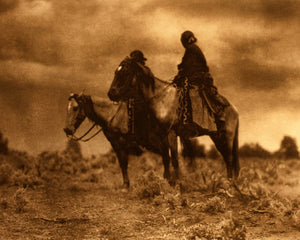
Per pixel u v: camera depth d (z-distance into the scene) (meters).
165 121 10.10
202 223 7.75
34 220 8.28
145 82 10.20
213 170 11.72
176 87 10.38
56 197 10.52
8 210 9.04
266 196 9.02
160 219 8.19
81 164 15.98
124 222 8.08
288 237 6.87
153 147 10.44
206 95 10.48
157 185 9.97
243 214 8.16
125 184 10.88
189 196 9.80
